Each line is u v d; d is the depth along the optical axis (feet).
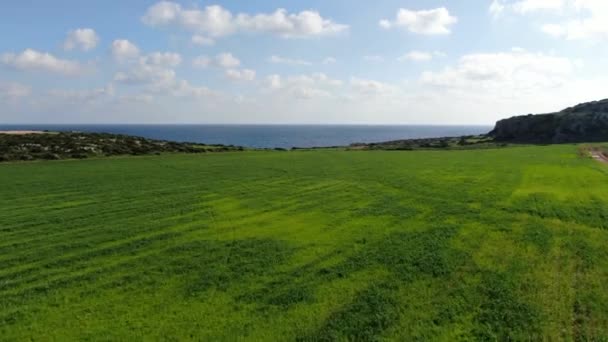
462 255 55.47
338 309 40.68
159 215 79.56
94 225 71.92
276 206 88.02
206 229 69.87
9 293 44.47
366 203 90.27
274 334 36.27
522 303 41.24
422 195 98.89
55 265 52.75
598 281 46.55
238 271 50.75
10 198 94.99
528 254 55.67
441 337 35.65
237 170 148.87
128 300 42.88
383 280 47.55
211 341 35.19
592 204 85.87
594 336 35.35
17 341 35.14
